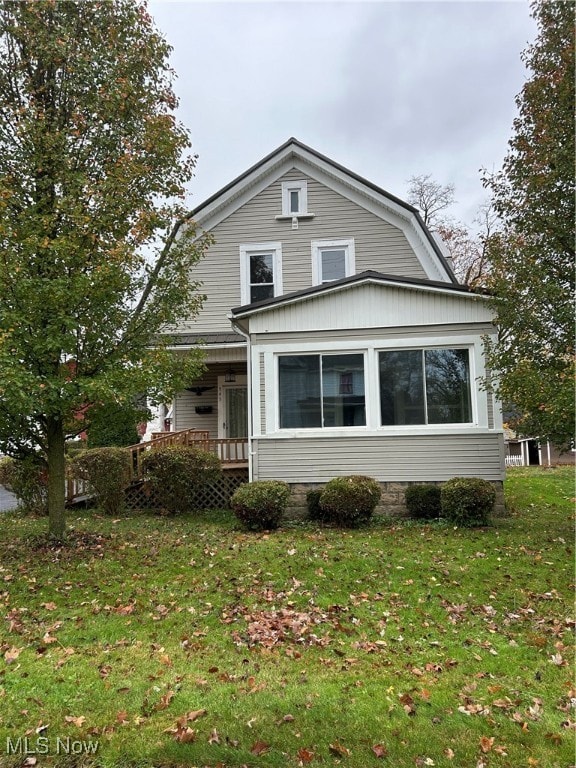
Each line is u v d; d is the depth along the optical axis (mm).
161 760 2908
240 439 12344
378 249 13680
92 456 10516
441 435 9492
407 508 9406
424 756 2957
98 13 7336
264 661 4098
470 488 8570
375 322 9781
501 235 8367
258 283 13914
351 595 5477
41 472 10664
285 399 9961
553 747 3035
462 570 6168
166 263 7863
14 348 6102
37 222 6664
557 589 5590
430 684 3746
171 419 16359
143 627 4707
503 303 8055
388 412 9688
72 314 6695
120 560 6672
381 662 4094
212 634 4570
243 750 2988
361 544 7414
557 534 7895
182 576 6055
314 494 9430
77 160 7164
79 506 11492
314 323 9922
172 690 3625
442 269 13156
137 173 7035
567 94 7254
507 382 7574
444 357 9609
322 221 13914
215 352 13039
